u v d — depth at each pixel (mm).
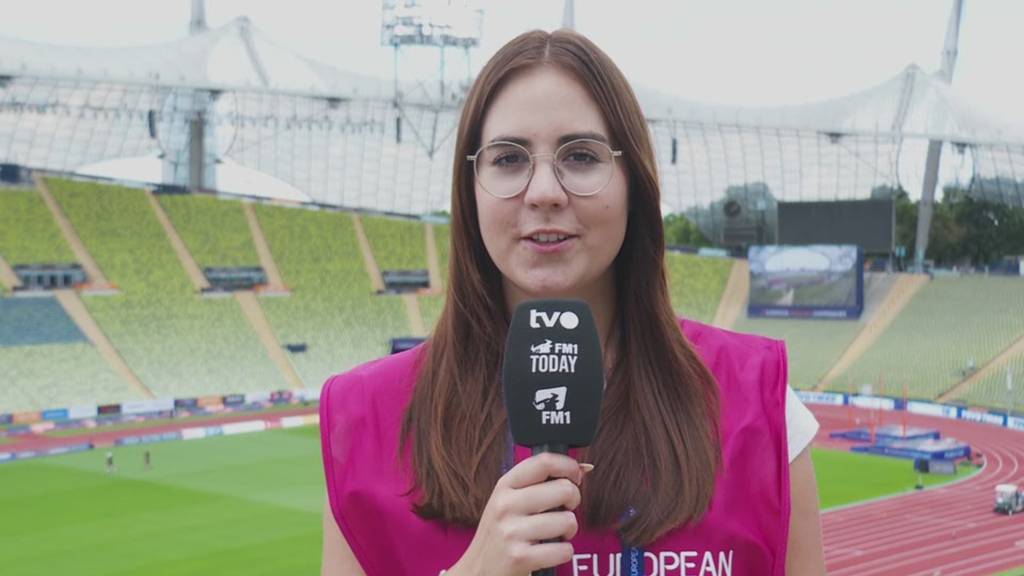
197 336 49281
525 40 2363
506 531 1995
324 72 61312
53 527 26031
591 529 2229
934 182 61062
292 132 63688
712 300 57156
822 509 28297
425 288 57062
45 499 29156
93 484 31203
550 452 2170
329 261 56844
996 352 48219
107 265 51094
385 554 2350
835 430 41375
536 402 2189
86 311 48469
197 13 62219
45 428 40500
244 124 61625
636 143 2316
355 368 2605
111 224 53281
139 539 24891
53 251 50438
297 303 53594
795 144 63719
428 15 56094
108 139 61250
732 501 2268
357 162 65500
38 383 43156
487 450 2309
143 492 30094
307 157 64938
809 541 2434
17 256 49438
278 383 47938
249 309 52375
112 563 22859
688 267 59906
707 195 67500
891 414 44844
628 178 2355
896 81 60281
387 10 56375
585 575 2215
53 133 59719
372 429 2436
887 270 57469
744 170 65875
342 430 2447
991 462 34750
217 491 30312
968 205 62844
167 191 56531
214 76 57969
